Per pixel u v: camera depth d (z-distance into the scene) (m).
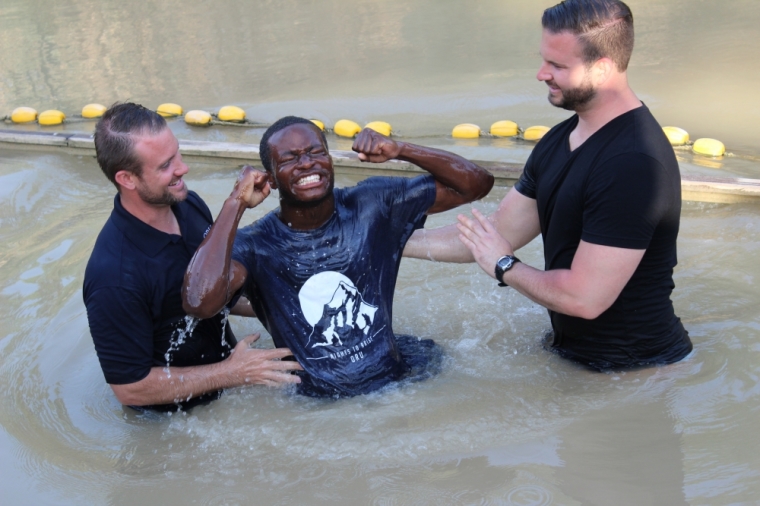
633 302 3.35
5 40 10.87
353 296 3.31
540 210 3.46
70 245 5.24
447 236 3.82
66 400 3.63
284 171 3.01
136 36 10.60
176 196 3.20
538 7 10.17
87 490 3.00
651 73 7.70
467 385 3.49
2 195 6.01
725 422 3.11
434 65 8.53
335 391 3.40
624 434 3.09
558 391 3.41
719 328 3.79
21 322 4.32
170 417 3.45
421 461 3.01
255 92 8.27
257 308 3.44
